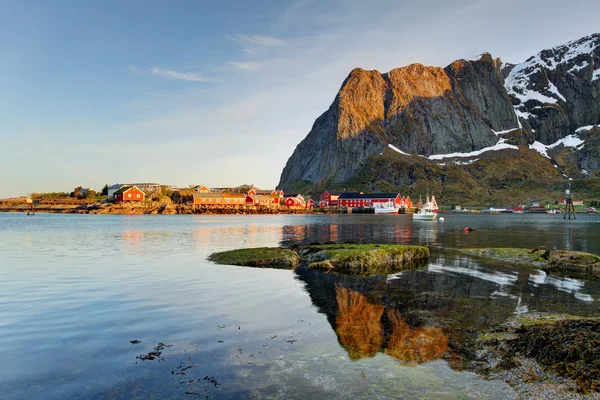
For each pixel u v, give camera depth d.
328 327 13.49
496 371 9.98
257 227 77.44
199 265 27.27
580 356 10.01
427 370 10.03
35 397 8.59
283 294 18.61
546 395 8.78
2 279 21.84
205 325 13.61
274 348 11.46
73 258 30.75
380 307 16.28
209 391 8.85
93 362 10.40
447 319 14.46
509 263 29.19
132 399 8.51
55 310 15.45
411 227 81.94
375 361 10.57
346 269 26.17
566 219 129.38
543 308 16.20
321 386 9.12
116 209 153.25
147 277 22.66
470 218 141.50
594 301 17.52
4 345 11.62
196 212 165.12
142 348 11.41
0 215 134.62
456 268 26.86
